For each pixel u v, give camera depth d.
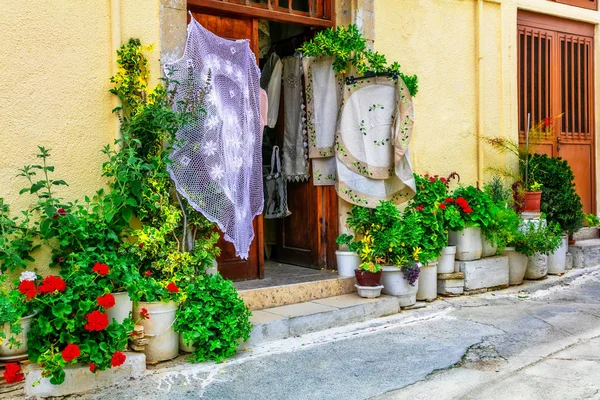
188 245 5.00
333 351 4.80
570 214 7.84
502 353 4.79
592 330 5.39
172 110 4.77
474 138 7.48
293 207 7.01
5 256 4.11
